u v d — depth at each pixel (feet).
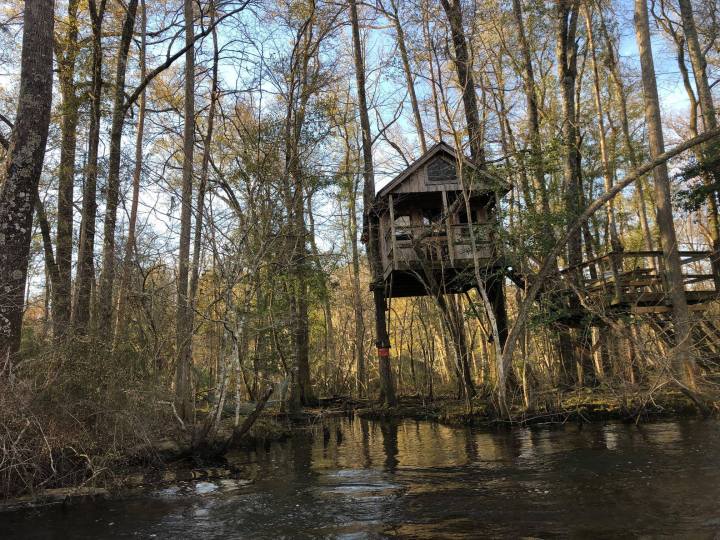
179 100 65.77
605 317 45.06
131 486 26.96
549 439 35.88
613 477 24.04
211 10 51.52
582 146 69.92
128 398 30.76
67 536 19.36
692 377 42.22
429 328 90.02
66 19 49.60
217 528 19.74
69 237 49.57
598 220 68.28
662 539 16.01
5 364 26.20
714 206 58.54
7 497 24.59
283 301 56.24
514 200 45.60
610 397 45.75
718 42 77.71
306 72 54.13
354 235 89.25
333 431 50.90
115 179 43.73
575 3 61.87
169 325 47.11
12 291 30.42
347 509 21.48
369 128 72.18
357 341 88.38
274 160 41.37
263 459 35.14
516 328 43.98
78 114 47.75
